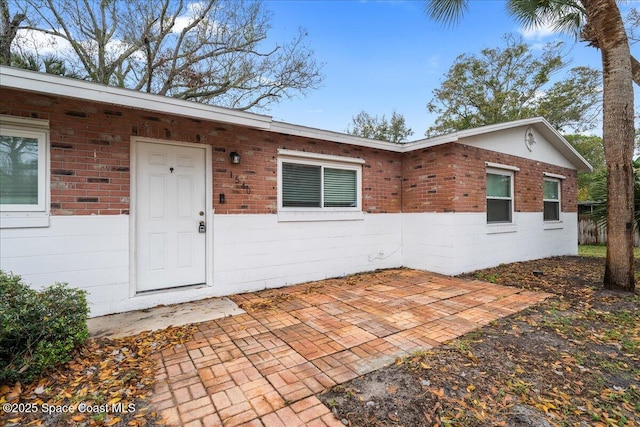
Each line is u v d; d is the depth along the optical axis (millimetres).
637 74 5910
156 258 4406
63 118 3711
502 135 7246
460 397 2189
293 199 5695
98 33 9430
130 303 4113
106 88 3479
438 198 6449
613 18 4879
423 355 2799
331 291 5094
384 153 6980
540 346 3004
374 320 3725
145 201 4324
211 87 10961
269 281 5312
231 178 4945
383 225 6945
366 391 2256
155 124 4316
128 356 2807
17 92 3469
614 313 3928
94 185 3900
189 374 2500
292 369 2572
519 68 18500
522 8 7004
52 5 8570
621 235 4988
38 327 2414
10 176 3488
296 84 11469
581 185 19188
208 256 4754
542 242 8438
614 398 2191
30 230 3531
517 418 1972
